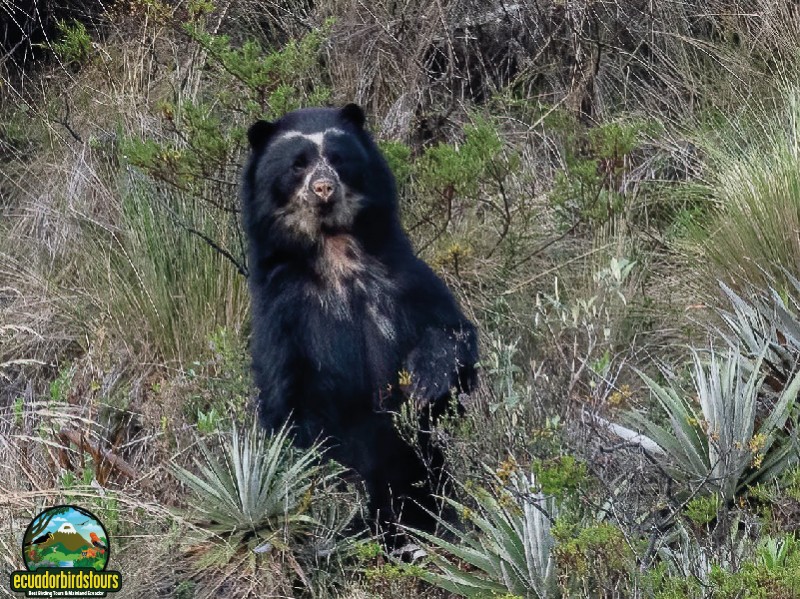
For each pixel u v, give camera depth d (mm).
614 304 10883
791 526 7934
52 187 13586
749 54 14250
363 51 14594
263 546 8359
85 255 12414
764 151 12688
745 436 8391
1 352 11734
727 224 11234
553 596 7406
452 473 8648
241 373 9789
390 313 9086
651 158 13594
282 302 8992
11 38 16047
